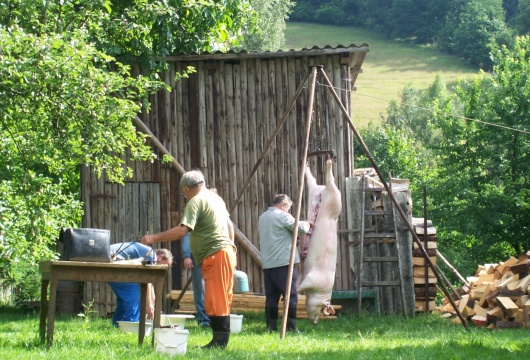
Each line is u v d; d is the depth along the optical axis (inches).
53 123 488.1
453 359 299.1
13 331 435.2
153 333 313.7
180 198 626.2
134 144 574.6
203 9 686.5
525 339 394.3
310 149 621.3
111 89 487.8
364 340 397.4
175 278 618.8
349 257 617.3
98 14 566.9
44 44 451.8
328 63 625.0
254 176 624.1
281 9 2098.9
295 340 388.5
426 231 625.6
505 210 1148.5
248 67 630.5
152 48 660.7
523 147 1201.4
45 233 574.2
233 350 322.3
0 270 752.3
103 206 629.0
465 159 1229.7
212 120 629.6
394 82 3179.1
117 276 309.3
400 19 3678.6
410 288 613.0
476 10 3422.7
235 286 565.6
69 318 556.7
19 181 550.0
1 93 455.5
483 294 559.2
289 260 449.4
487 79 1280.8
